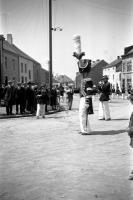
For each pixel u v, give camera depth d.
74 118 12.73
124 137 7.54
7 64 31.25
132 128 4.48
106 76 11.49
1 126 10.26
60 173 4.56
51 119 12.49
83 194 3.64
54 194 3.67
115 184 4.00
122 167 4.81
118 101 27.95
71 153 5.88
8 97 14.12
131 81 37.69
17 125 10.51
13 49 36.97
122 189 3.80
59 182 4.13
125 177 4.31
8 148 6.45
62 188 3.89
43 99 12.91
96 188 3.85
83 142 7.01
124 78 40.31
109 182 4.09
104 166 4.90
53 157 5.59
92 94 8.12
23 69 38.97
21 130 9.23
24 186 3.99
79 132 8.45
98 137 7.66
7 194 3.68
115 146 6.45
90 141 7.11
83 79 8.20
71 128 9.52
